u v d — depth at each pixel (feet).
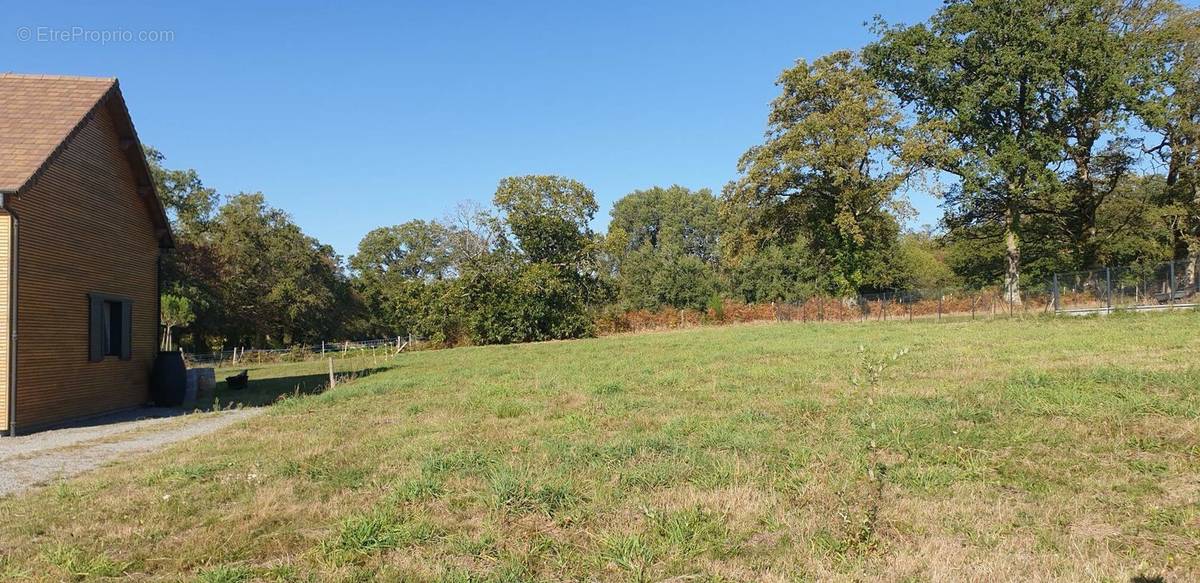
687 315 157.58
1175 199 123.95
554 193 155.22
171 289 157.07
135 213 57.72
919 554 15.23
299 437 33.06
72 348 47.01
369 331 247.09
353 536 17.42
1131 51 115.75
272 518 19.71
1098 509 17.58
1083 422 26.25
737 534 17.01
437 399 46.19
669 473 22.31
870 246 152.87
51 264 44.88
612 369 61.77
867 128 134.21
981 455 22.71
